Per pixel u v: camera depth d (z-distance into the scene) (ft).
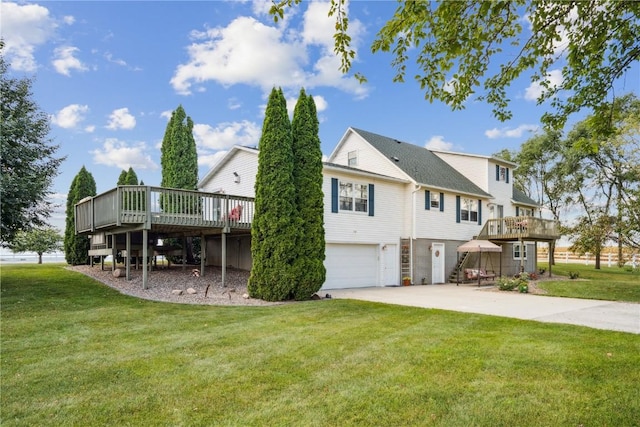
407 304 35.24
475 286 56.44
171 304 32.09
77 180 64.95
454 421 11.53
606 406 12.43
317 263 38.47
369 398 13.12
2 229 39.40
